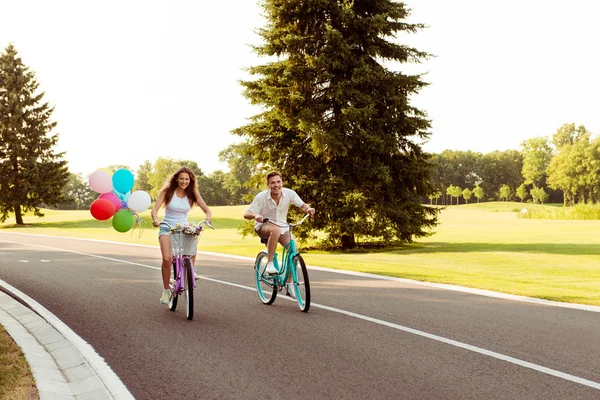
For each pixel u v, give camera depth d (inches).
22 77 1897.1
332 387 179.3
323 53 836.0
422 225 900.0
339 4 845.2
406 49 884.0
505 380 184.5
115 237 1193.4
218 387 181.2
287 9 855.1
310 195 849.5
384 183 855.7
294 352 221.9
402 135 893.2
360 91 858.1
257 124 884.6
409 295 362.3
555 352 219.3
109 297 362.0
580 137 4758.9
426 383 182.2
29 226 1843.0
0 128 1881.2
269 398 170.2
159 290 392.5
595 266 592.4
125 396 174.2
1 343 232.2
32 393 170.6
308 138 871.1
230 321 282.2
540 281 446.9
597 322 276.1
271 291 334.3
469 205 5206.7
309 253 869.2
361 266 548.4
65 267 545.3
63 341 245.9
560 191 5693.9
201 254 729.0
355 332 255.1
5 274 487.8
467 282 418.9
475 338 242.4
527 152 5433.1
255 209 313.4
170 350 227.8
